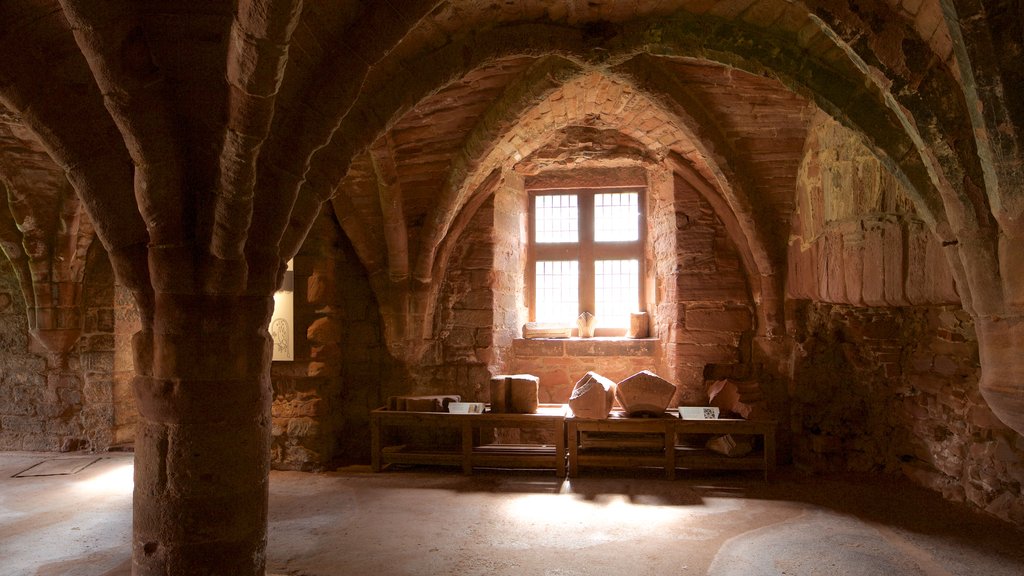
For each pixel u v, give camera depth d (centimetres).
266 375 340
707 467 627
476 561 425
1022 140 283
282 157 324
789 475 641
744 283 720
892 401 630
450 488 607
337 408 732
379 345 746
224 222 296
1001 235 319
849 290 570
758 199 667
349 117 400
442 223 691
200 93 287
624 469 675
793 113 591
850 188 561
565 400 791
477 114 592
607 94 620
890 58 338
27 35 275
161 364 306
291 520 512
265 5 234
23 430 770
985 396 339
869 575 396
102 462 708
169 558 306
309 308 699
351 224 700
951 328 557
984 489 515
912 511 520
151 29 273
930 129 338
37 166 649
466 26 433
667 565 416
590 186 830
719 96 572
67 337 742
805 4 347
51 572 411
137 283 307
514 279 809
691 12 444
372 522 507
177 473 306
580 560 426
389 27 323
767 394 704
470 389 743
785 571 404
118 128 287
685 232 729
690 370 723
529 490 597
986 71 278
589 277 836
